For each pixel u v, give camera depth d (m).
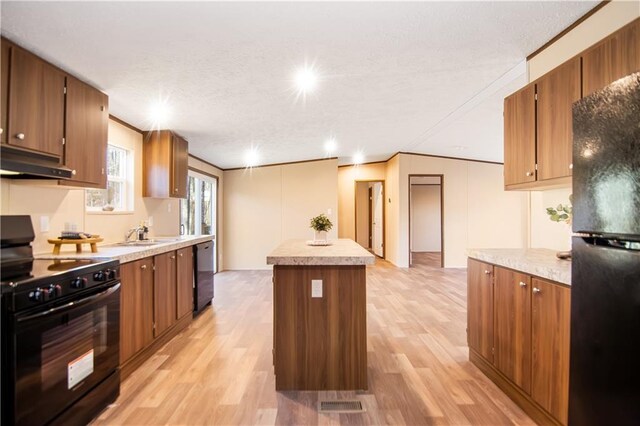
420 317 3.79
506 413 1.97
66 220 2.68
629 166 1.10
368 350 2.89
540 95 2.19
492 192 7.30
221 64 2.41
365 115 4.02
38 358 1.56
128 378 2.40
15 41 1.94
